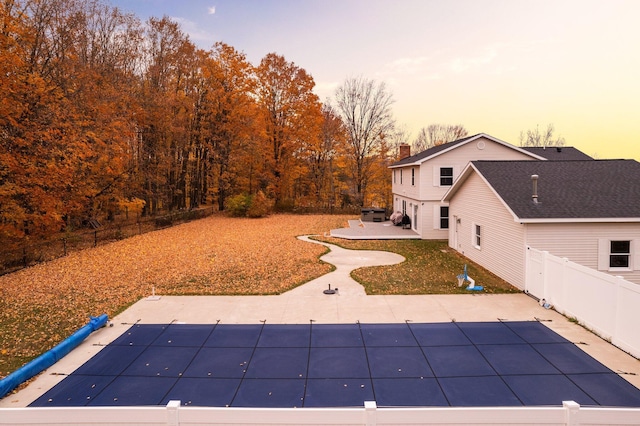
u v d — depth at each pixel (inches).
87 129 962.7
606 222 536.1
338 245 922.7
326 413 175.0
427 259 765.9
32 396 289.4
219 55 1502.2
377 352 357.4
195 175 1633.9
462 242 812.6
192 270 673.0
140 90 1214.3
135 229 1163.9
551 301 474.6
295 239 1003.9
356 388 296.8
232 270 672.4
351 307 478.6
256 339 389.1
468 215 772.0
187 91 1492.4
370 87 1904.5
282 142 1678.2
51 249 858.1
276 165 1686.8
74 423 181.5
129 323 434.0
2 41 699.4
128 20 1236.5
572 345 368.5
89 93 951.6
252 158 1652.3
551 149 1168.8
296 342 381.1
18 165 746.2
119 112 1062.4
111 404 277.9
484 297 517.0
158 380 311.7
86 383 308.0
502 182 628.1
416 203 1067.3
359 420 175.0
